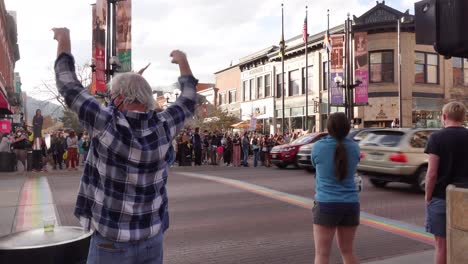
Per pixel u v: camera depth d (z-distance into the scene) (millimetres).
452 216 3381
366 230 7961
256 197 11648
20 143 19453
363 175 13773
